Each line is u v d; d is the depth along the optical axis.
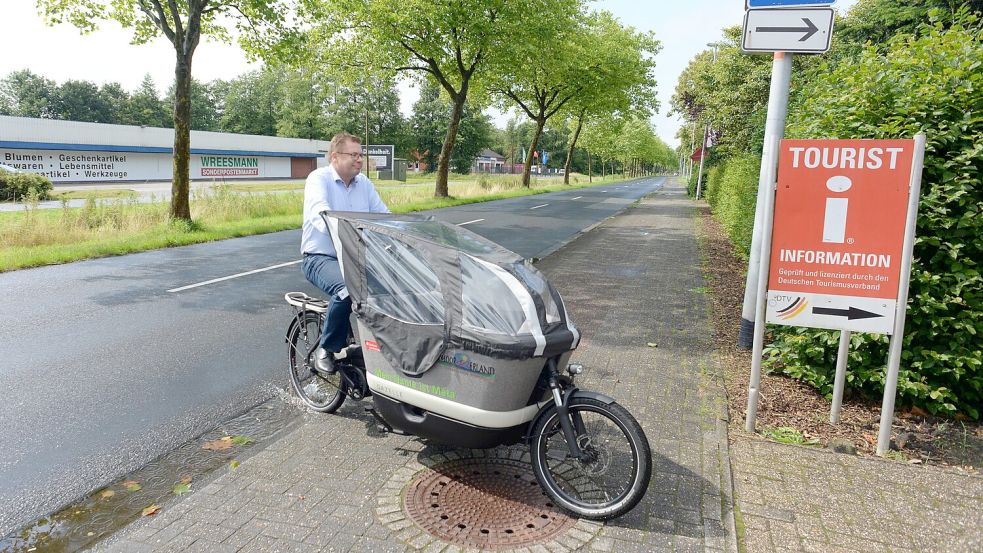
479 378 3.02
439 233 3.58
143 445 3.82
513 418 3.07
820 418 4.32
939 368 4.27
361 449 3.76
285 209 19.78
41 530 2.93
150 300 7.59
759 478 3.46
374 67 24.75
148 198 26.19
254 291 8.16
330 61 24.75
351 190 4.22
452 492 3.27
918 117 4.22
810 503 3.20
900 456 3.79
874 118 4.42
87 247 11.26
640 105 42.94
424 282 3.24
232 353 5.61
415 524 2.97
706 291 8.55
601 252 12.27
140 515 3.06
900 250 3.67
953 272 4.17
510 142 128.38
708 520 3.04
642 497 3.05
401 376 3.30
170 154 49.91
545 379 3.09
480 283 3.10
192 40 14.08
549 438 3.22
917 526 3.01
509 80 34.53
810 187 3.79
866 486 3.38
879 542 2.87
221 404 4.46
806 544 2.86
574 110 43.25
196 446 3.82
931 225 4.14
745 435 4.03
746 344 5.84
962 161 4.05
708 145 26.92
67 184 41.75
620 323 6.79
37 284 8.49
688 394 4.70
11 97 94.31
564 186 48.72
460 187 35.41
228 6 15.11
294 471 3.47
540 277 3.28
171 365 5.26
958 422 4.31
